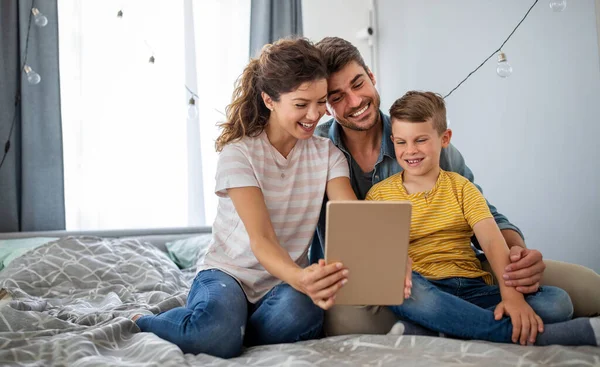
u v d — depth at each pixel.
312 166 1.51
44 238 2.64
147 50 3.24
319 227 1.63
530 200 2.74
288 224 1.46
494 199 2.95
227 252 1.45
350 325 1.32
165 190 3.25
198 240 2.88
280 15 3.55
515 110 2.81
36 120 2.94
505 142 2.87
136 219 3.18
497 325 1.20
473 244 1.66
